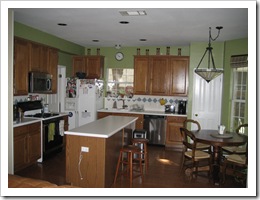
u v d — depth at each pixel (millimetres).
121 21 3873
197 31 4434
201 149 4285
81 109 6051
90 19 3791
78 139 3166
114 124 3775
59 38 5324
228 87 5168
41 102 5172
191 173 3893
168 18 3627
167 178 3797
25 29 4219
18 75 4020
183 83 5836
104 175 3090
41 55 4676
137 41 5625
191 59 5555
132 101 6574
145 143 3998
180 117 5656
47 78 4828
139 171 4074
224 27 4078
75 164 3191
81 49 6488
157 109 6391
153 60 6008
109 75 6758
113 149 3424
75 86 6070
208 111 5527
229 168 4035
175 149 5656
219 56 5379
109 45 6328
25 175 3771
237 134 4074
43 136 4398
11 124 3230
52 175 3787
